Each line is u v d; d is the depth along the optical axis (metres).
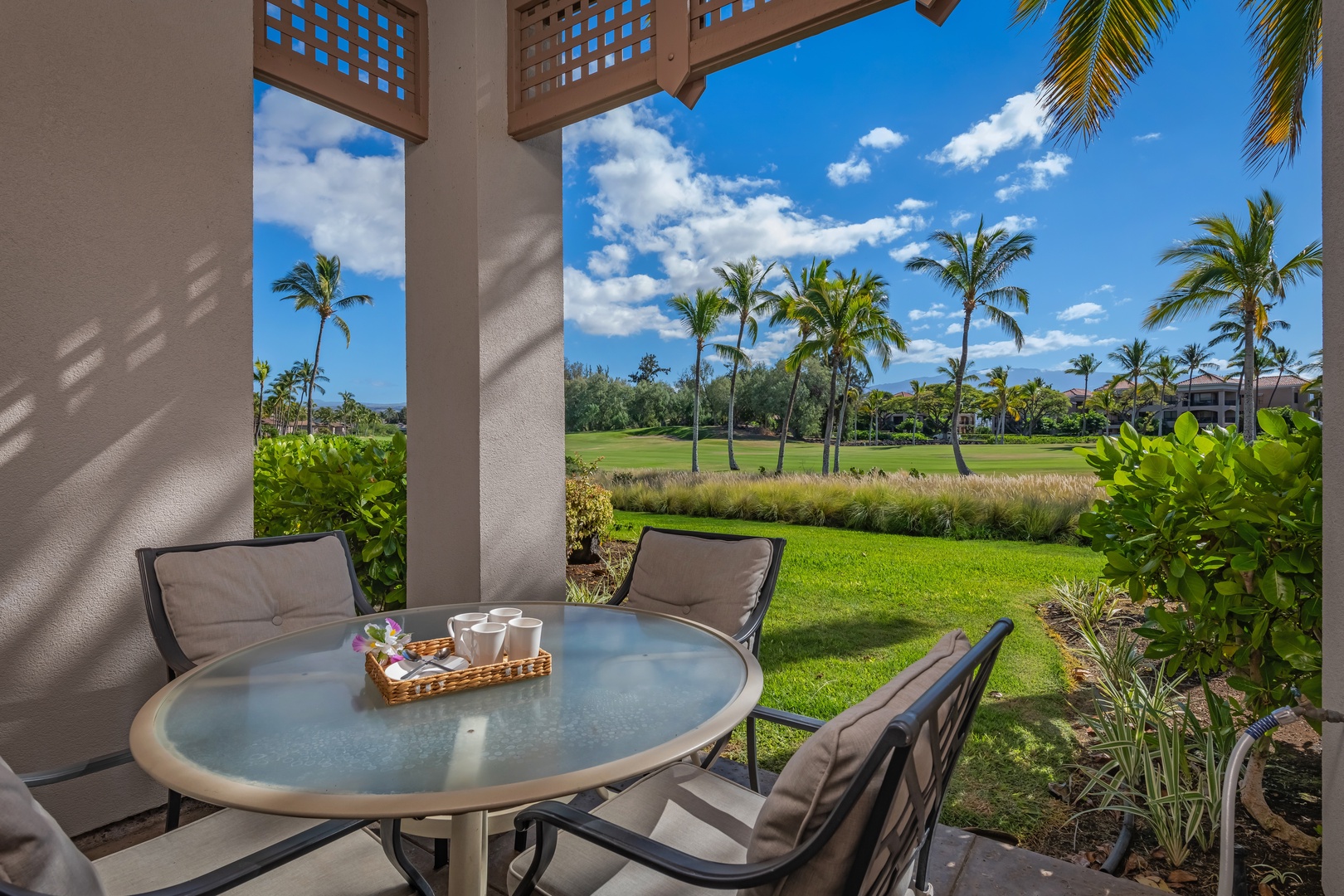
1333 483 1.53
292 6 2.46
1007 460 21.66
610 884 1.12
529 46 2.73
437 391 2.81
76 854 0.77
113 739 2.06
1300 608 1.87
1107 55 4.28
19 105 1.86
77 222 1.97
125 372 2.06
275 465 4.12
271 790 0.93
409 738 1.10
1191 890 1.75
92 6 1.99
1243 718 2.11
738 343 21.86
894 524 9.11
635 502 11.75
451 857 1.18
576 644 1.65
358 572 3.41
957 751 1.09
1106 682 2.59
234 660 1.52
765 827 0.84
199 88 2.22
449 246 2.75
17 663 1.88
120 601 2.06
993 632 1.03
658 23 2.37
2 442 1.85
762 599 2.13
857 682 3.39
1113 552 2.18
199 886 0.86
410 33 2.81
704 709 1.23
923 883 1.19
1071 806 2.19
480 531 2.66
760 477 11.72
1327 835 1.53
